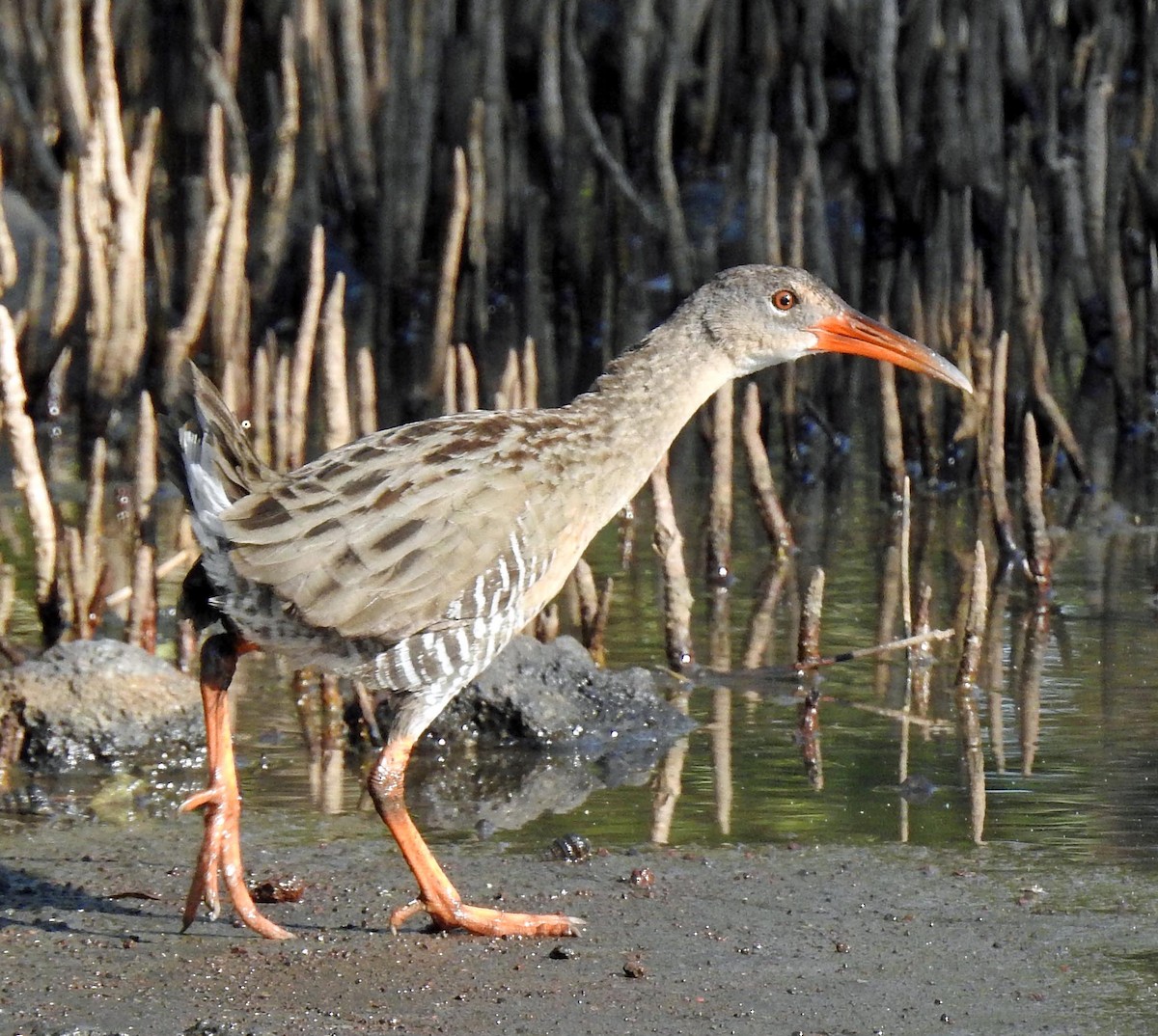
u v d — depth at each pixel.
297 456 14.14
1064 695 11.40
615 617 13.09
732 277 9.32
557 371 19.95
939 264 17.52
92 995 7.44
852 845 9.09
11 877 8.70
